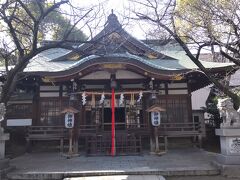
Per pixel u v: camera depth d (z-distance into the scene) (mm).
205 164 11156
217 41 9648
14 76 10961
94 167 10992
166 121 17266
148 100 16094
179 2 10297
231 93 10867
